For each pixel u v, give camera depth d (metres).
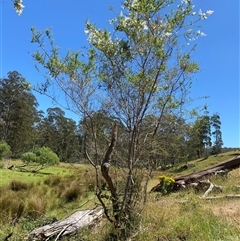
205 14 3.98
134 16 3.87
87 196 9.09
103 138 4.35
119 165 4.29
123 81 4.03
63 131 38.66
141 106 4.04
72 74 3.96
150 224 4.40
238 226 4.23
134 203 4.27
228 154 36.59
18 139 48.34
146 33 3.93
